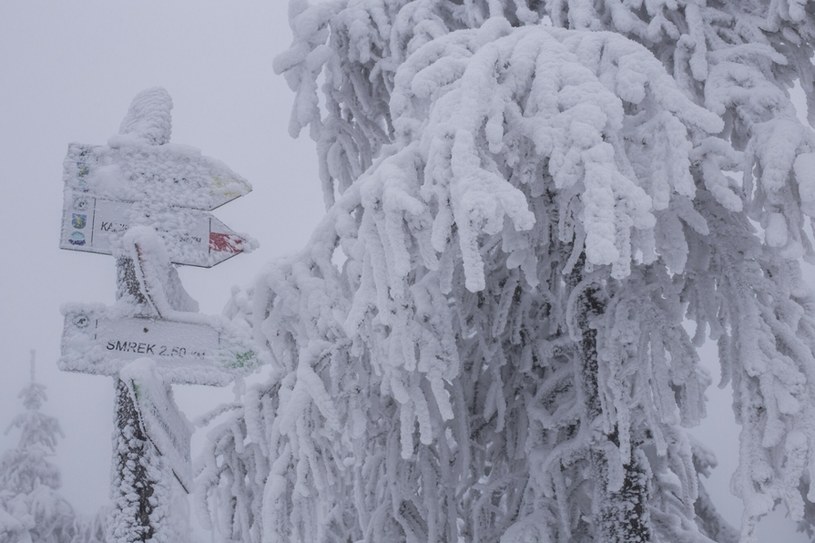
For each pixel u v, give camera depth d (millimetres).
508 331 6148
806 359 4516
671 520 5973
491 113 3908
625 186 3633
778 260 4773
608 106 3861
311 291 4953
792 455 4332
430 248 3980
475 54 4098
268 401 5207
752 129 4531
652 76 4102
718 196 4301
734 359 4707
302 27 6184
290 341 5180
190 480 3756
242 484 5457
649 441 5781
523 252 4598
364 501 5984
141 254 3537
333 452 4832
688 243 4969
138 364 3457
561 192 4219
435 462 5844
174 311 3619
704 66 4934
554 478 5539
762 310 4699
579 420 5762
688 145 3965
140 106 4141
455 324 6023
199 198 3793
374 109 6797
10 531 14953
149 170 3736
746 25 5109
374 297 4273
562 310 5922
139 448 3869
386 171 3998
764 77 4832
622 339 4977
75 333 3527
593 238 3504
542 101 3947
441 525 5691
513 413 6266
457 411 5879
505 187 3572
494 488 5930
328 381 4992
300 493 4812
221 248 3834
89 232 3619
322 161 6820
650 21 5414
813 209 4098
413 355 4371
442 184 3746
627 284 5168
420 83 4176
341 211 4957
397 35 6059
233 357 3670
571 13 5320
